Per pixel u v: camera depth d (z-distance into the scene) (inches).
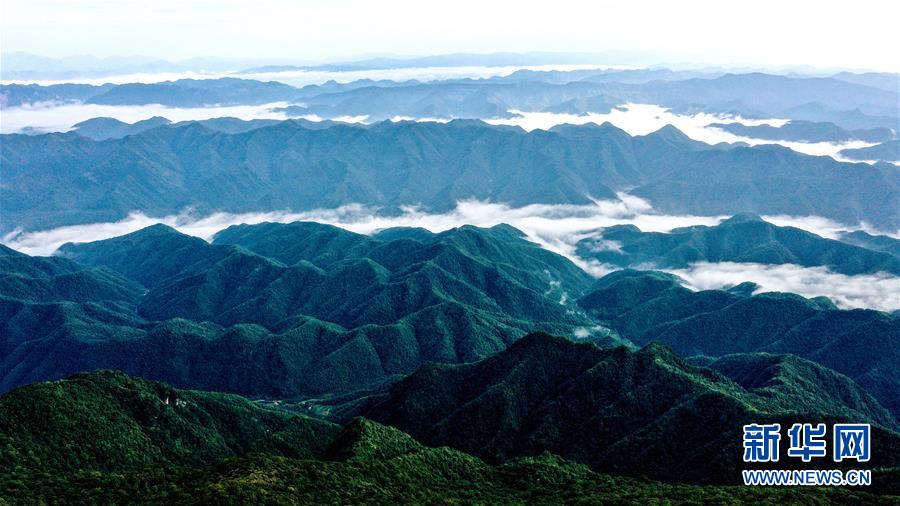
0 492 5984.3
